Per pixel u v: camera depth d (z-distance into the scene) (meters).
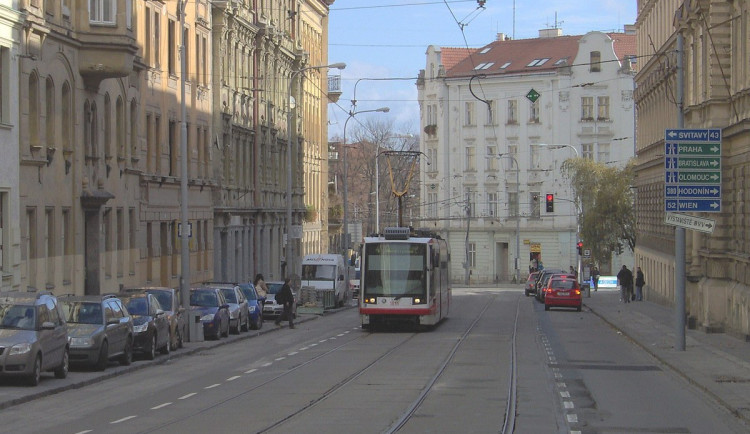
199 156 51.50
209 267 52.91
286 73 71.19
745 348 31.06
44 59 32.38
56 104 33.44
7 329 20.77
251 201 61.47
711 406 18.80
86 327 23.77
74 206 35.00
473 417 16.77
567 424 16.25
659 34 58.84
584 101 96.69
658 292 60.03
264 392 20.25
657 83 57.31
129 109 40.69
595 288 82.56
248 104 60.59
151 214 43.84
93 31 35.09
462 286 94.81
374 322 39.69
